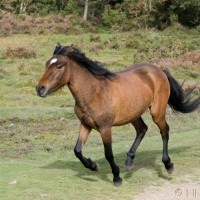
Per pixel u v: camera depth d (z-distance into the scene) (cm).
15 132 1764
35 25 4488
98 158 1316
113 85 938
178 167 1109
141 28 4838
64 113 2005
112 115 920
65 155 1449
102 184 965
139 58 3250
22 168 1122
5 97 2384
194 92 2277
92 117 906
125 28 4872
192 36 4416
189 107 1105
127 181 997
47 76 866
